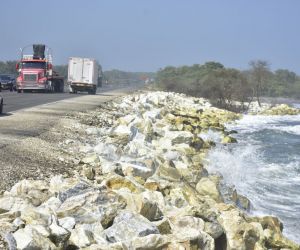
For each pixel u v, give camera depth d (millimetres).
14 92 49531
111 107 35500
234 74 87562
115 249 7484
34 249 6938
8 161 12438
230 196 13500
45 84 48281
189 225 9086
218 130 34344
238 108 68062
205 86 83250
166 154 17203
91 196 9047
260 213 13570
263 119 55000
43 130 18703
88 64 54750
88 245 7582
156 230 8352
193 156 19625
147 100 45688
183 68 137750
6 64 124000
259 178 18062
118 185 10922
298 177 18625
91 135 19969
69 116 25078
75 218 8438
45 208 8562
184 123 33031
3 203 8773
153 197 10422
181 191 11805
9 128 18219
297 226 12492
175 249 7824
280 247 10297
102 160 14188
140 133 20578
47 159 13625
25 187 9852
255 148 26266
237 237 9414
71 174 12336
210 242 8531
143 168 13250
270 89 131125
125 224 8242
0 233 7219
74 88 54938
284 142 30297
